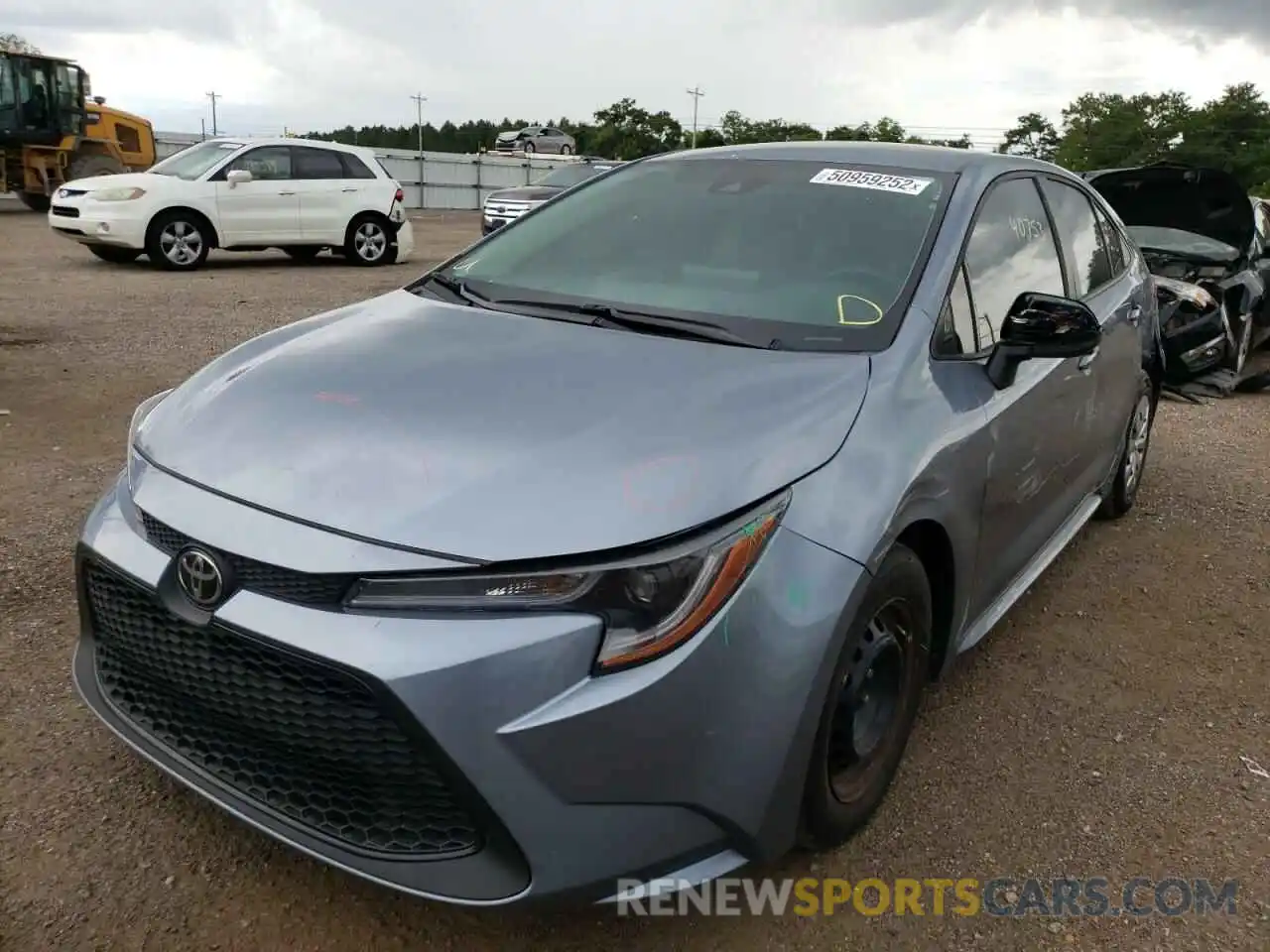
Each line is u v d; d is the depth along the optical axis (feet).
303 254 53.47
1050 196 12.89
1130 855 8.90
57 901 7.69
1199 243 28.09
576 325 9.53
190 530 7.14
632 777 6.59
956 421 8.93
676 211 11.29
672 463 7.09
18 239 54.29
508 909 6.57
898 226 10.31
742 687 6.82
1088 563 15.20
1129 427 15.66
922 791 9.59
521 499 6.78
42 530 14.06
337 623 6.56
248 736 7.16
